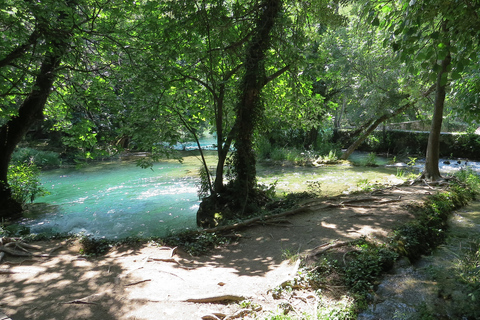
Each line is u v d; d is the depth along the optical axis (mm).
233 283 5184
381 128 28438
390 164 21266
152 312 4324
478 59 6926
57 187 15969
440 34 4645
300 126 13633
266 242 7312
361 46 20047
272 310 4418
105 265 5934
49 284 5160
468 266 5965
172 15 9680
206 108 11250
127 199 13547
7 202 11617
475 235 7941
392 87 19719
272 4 9531
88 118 11188
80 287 5035
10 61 8531
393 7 6664
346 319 4473
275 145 25469
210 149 31422
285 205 10188
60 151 25312
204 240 7422
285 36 10078
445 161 20297
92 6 9492
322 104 13609
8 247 6555
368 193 11641
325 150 24188
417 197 10328
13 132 11492
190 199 13289
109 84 10555
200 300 4590
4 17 8031
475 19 4391
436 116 13180
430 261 6496
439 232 7938
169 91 10375
